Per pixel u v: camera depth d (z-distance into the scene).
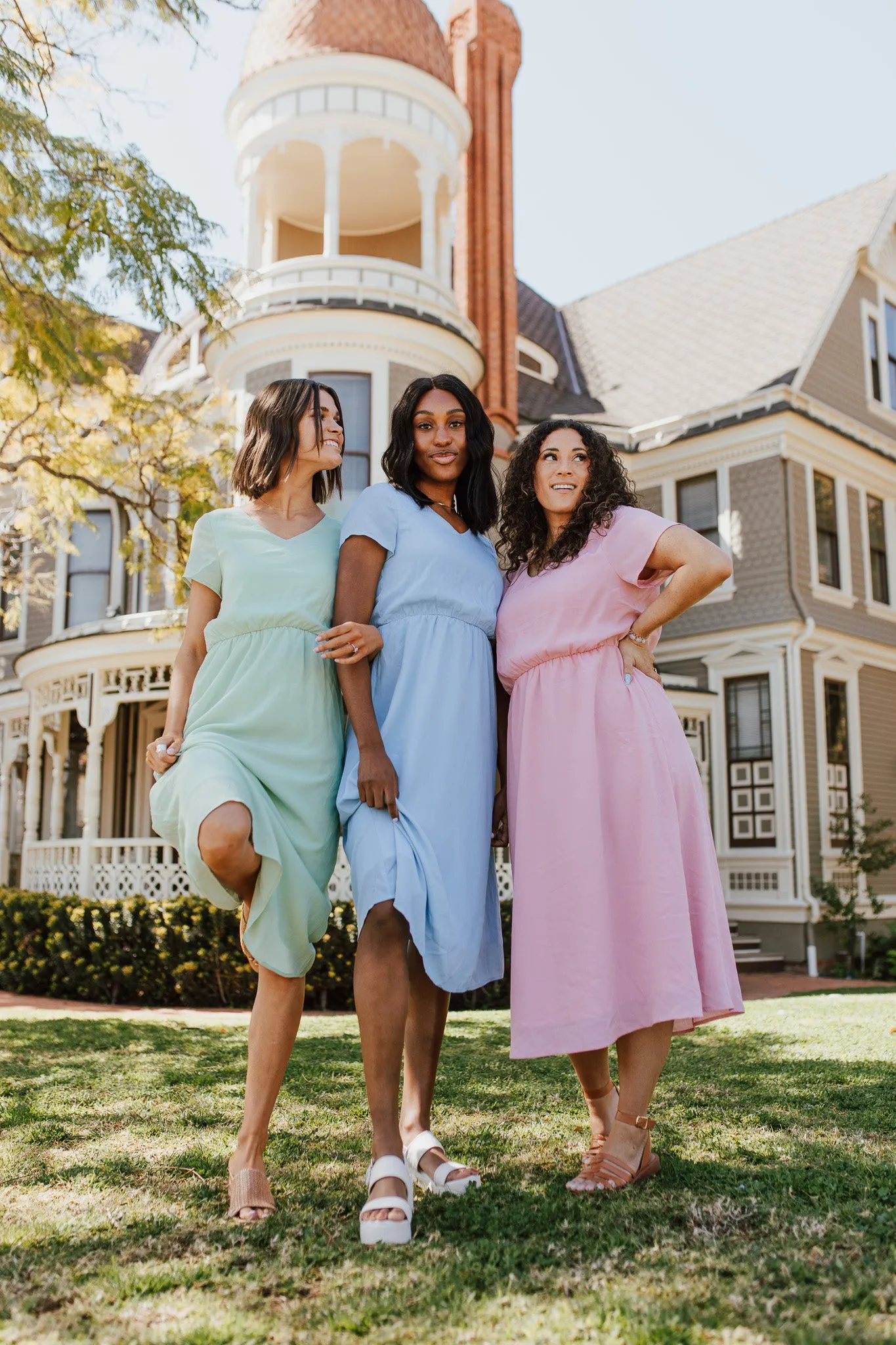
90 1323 1.76
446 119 14.11
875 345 18.12
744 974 13.58
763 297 18.34
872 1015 6.72
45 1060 5.02
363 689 2.70
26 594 17.64
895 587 17.30
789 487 15.34
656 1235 2.17
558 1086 4.01
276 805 2.64
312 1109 3.59
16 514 10.56
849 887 14.75
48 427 8.82
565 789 2.81
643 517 2.91
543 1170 2.77
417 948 2.49
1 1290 1.92
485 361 14.56
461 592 2.92
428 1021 2.83
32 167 6.84
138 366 19.33
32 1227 2.28
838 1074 4.20
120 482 9.37
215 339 8.08
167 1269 2.01
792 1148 2.95
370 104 13.40
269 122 13.59
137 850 12.23
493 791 2.91
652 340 19.44
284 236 15.97
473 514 3.11
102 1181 2.67
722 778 15.30
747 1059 4.70
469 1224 2.29
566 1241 2.16
